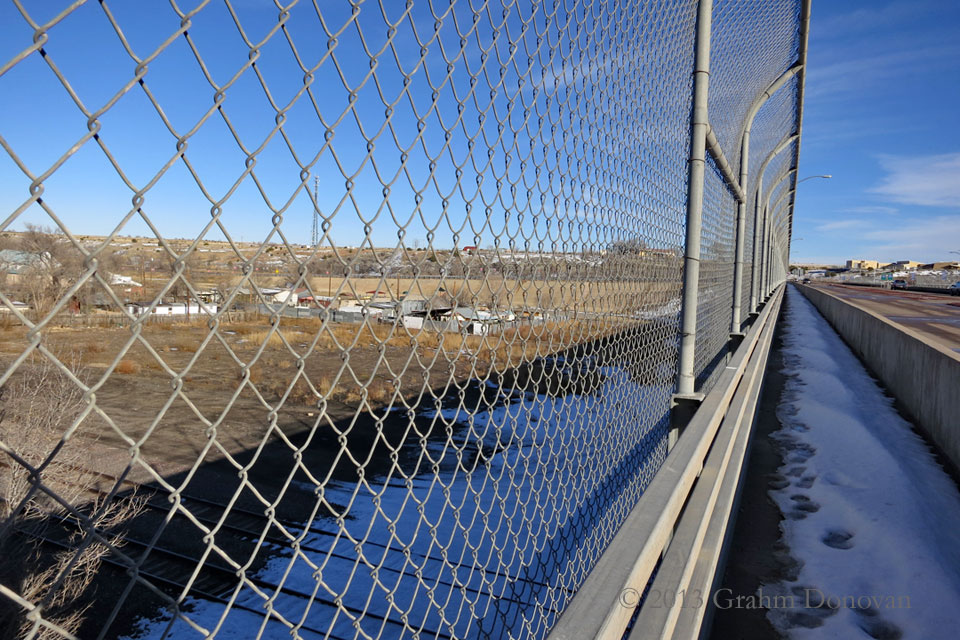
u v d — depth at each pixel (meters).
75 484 5.11
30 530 4.76
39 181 0.60
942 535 4.51
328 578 6.45
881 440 6.95
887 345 10.18
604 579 1.30
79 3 0.62
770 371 12.09
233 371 19.44
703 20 3.27
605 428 2.51
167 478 9.89
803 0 6.67
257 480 10.22
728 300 7.15
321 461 11.18
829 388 10.06
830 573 4.00
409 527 7.16
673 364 3.88
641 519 1.60
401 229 1.16
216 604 6.28
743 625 3.44
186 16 0.74
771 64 6.82
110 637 5.79
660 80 2.95
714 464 2.67
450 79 1.32
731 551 4.36
